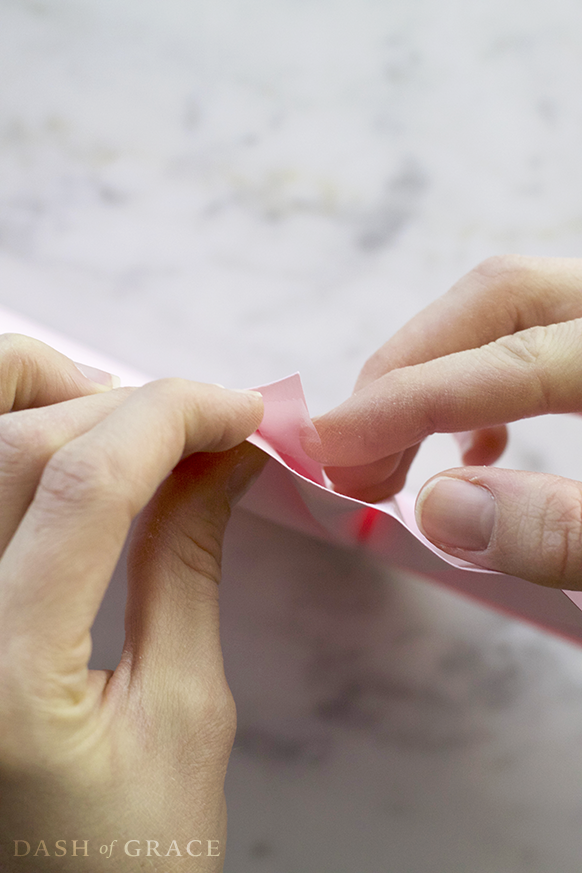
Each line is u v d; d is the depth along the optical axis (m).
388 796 0.29
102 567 0.22
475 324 0.28
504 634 0.29
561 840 0.29
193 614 0.24
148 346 0.30
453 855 0.29
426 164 0.31
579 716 0.29
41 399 0.25
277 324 0.31
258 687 0.29
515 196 0.31
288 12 0.32
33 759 0.22
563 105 0.31
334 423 0.26
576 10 0.32
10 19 0.31
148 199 0.31
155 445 0.22
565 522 0.24
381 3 0.32
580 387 0.25
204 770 0.23
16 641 0.22
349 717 0.29
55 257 0.31
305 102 0.31
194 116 0.31
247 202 0.31
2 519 0.23
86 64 0.31
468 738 0.29
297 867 0.29
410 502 0.28
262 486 0.26
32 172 0.31
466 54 0.31
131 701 0.23
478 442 0.30
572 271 0.27
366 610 0.29
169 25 0.31
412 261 0.31
